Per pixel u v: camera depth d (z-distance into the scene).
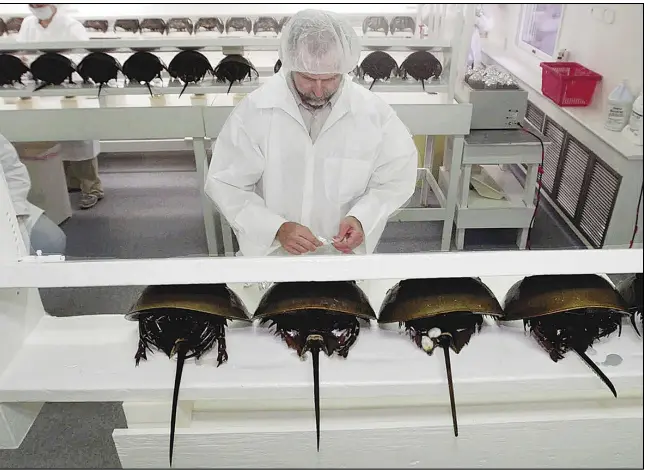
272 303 0.77
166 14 1.92
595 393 0.86
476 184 1.42
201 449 0.80
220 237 1.23
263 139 1.10
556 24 1.76
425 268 0.73
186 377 0.79
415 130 1.54
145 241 1.24
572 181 1.43
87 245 1.23
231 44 1.77
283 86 1.09
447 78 1.70
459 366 0.80
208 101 1.65
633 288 0.85
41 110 1.55
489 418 0.80
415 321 0.81
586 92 1.55
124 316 0.88
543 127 1.63
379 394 0.78
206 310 0.75
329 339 0.79
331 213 1.15
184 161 1.67
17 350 0.85
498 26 1.94
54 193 1.44
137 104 1.62
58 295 1.29
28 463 1.16
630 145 1.33
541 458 0.84
